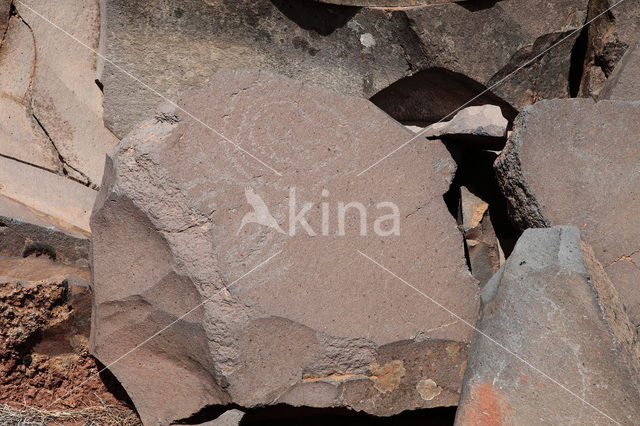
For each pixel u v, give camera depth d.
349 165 2.95
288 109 2.94
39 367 3.06
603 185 3.01
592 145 3.02
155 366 2.86
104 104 3.62
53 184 3.65
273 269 2.79
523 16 3.68
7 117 3.60
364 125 3.01
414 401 2.89
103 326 2.88
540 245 2.79
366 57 3.73
